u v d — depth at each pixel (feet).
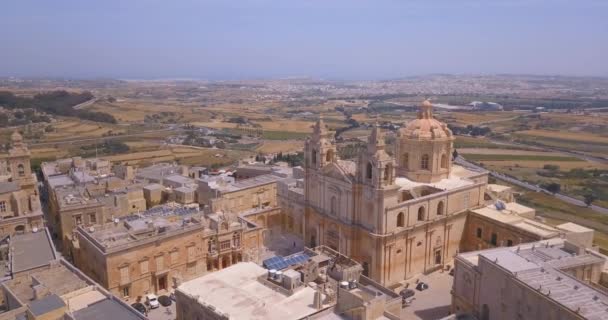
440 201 339.77
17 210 382.83
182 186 494.59
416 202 323.98
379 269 314.35
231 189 457.68
